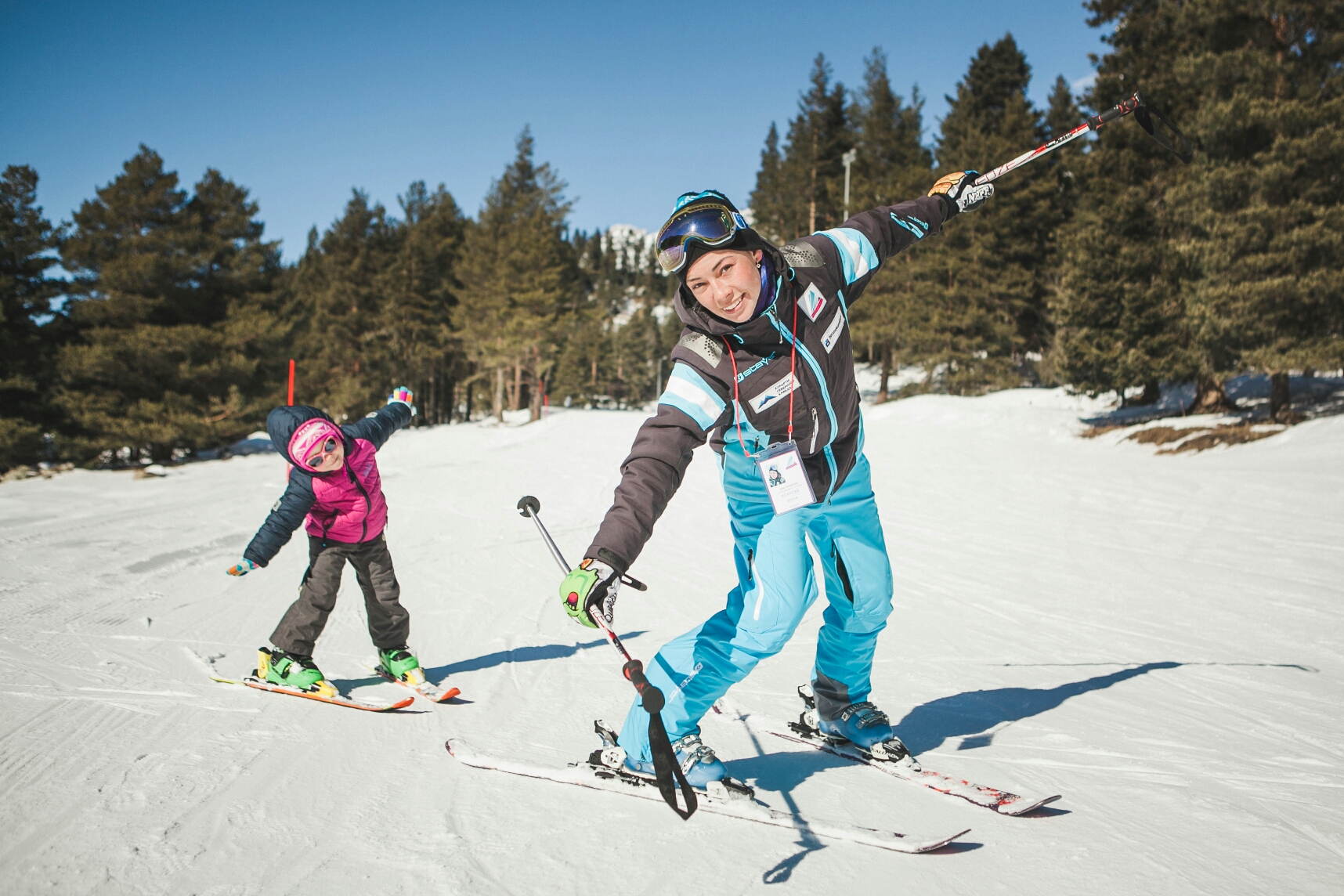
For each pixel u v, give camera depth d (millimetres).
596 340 94250
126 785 2652
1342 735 3199
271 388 28375
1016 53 45344
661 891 2023
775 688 3721
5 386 24188
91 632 4750
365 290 47812
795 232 52344
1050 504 9977
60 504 12227
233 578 6406
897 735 3207
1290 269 14891
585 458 17422
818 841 2297
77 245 25703
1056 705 3570
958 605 5574
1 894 1979
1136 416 20531
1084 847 2264
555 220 50688
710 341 2271
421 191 60906
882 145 47938
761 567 2441
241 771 2785
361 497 3645
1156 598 5730
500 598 5750
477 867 2131
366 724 3301
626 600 5730
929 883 2066
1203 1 15500
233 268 27766
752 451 2416
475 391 62281
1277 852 2244
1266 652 4465
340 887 2027
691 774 2521
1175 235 18594
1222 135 15273
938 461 14867
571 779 2682
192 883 2047
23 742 3029
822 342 2338
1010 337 36344
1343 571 6355
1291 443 13102
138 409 25375
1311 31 15367
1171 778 2773
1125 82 19281
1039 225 35969
